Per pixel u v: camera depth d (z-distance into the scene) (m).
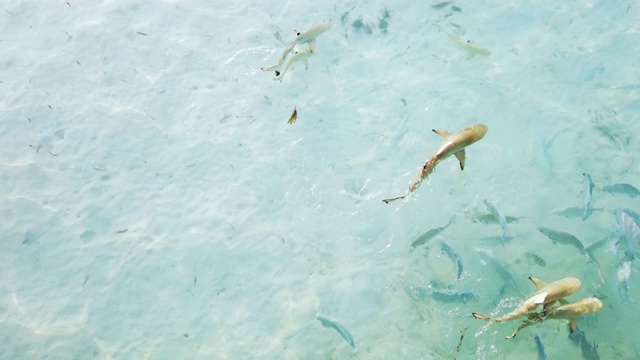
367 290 5.17
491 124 5.90
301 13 6.68
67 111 6.11
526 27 6.49
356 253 5.36
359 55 6.38
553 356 4.78
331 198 5.61
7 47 6.55
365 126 5.95
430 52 6.38
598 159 5.64
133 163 5.80
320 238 5.43
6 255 5.38
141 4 6.82
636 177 5.52
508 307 4.99
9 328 5.05
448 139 4.41
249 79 6.24
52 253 5.38
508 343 4.86
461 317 4.98
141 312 5.12
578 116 5.89
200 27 6.62
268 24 6.62
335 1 6.75
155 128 5.98
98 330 5.05
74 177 5.74
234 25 6.64
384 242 5.39
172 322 5.08
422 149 5.82
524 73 6.19
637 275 5.02
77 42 6.55
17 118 6.07
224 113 6.05
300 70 6.27
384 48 6.43
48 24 6.71
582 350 4.79
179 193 5.65
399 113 6.00
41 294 5.21
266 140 5.90
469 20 6.58
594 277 5.05
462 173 5.66
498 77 6.18
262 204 5.59
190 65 6.35
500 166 5.67
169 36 6.56
